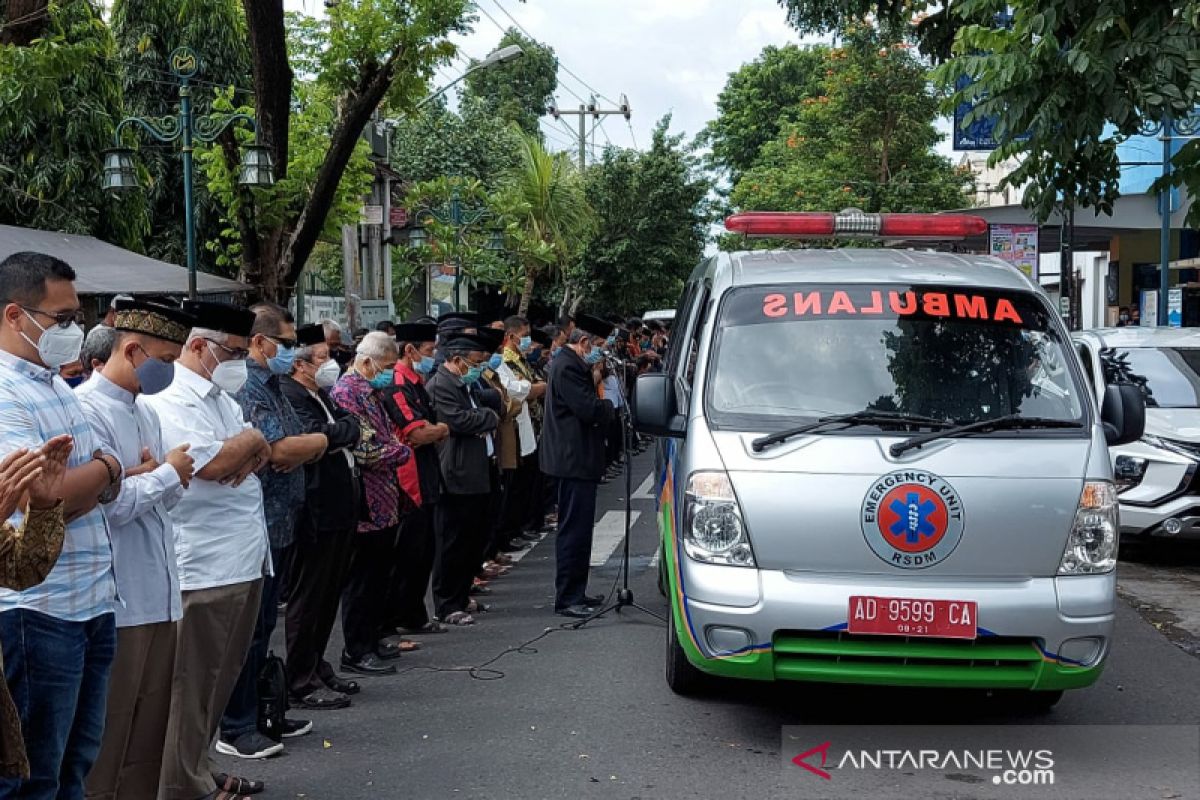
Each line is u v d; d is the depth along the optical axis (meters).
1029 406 5.91
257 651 5.64
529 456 11.03
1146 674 6.92
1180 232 27.66
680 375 7.61
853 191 28.14
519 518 11.05
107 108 14.36
